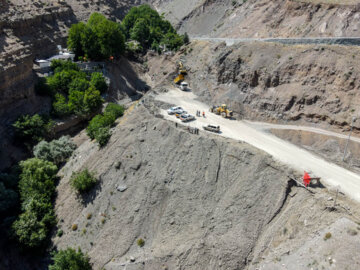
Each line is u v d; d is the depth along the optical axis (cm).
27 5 10206
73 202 5012
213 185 4231
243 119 5619
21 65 6925
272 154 4322
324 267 2930
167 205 4341
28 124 6388
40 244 4541
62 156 6122
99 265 4084
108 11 14950
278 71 5500
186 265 3684
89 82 8225
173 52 10462
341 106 4694
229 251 3584
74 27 9344
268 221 3659
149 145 5053
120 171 4938
